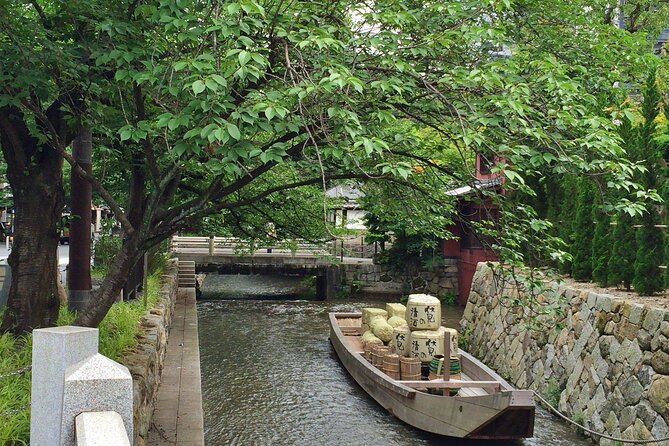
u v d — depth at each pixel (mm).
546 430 8734
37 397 2963
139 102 4906
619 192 8383
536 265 6172
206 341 15492
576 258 10984
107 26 4504
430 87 4496
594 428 8234
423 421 8609
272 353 14117
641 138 8750
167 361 10234
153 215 5434
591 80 6555
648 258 8695
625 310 8141
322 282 24859
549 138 4543
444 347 9102
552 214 12172
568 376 9406
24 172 6062
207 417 9406
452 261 24109
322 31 4172
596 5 8625
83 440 2221
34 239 6094
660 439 6691
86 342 3033
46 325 6184
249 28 4285
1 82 4926
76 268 7543
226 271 24438
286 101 4324
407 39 5039
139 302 10531
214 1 4324
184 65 3805
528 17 6406
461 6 5316
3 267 8375
